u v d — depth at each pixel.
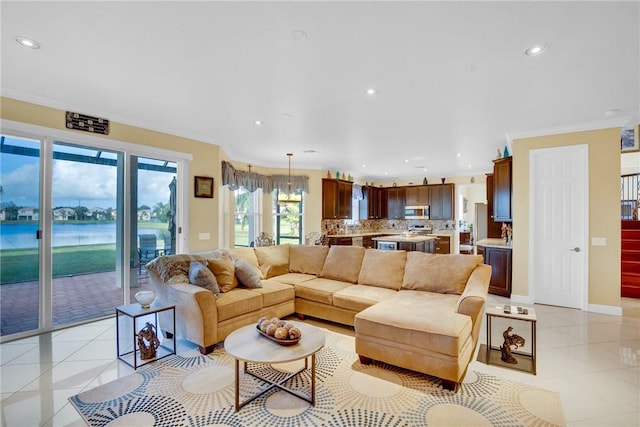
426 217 8.99
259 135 4.80
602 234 4.16
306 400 2.17
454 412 2.04
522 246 4.64
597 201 4.18
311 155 6.32
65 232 3.63
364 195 9.16
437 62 2.52
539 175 4.57
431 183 9.09
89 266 3.83
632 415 2.01
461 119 3.97
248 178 6.53
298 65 2.58
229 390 2.30
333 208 7.67
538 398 2.20
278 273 4.38
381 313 2.68
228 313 3.07
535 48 2.30
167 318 3.26
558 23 2.00
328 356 2.87
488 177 6.57
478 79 2.82
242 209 6.66
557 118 3.92
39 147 3.41
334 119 3.99
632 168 7.12
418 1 1.79
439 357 2.32
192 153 4.79
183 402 2.15
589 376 2.51
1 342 3.13
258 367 2.66
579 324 3.71
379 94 3.17
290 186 7.12
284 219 7.40
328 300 3.57
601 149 4.15
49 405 2.11
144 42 2.25
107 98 3.34
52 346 3.06
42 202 3.43
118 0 1.79
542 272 4.57
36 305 3.40
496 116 3.86
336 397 2.22
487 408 2.09
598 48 2.30
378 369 2.63
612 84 2.92
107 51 2.38
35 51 2.38
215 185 5.12
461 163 7.15
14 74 2.78
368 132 4.61
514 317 2.64
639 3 1.79
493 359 2.79
